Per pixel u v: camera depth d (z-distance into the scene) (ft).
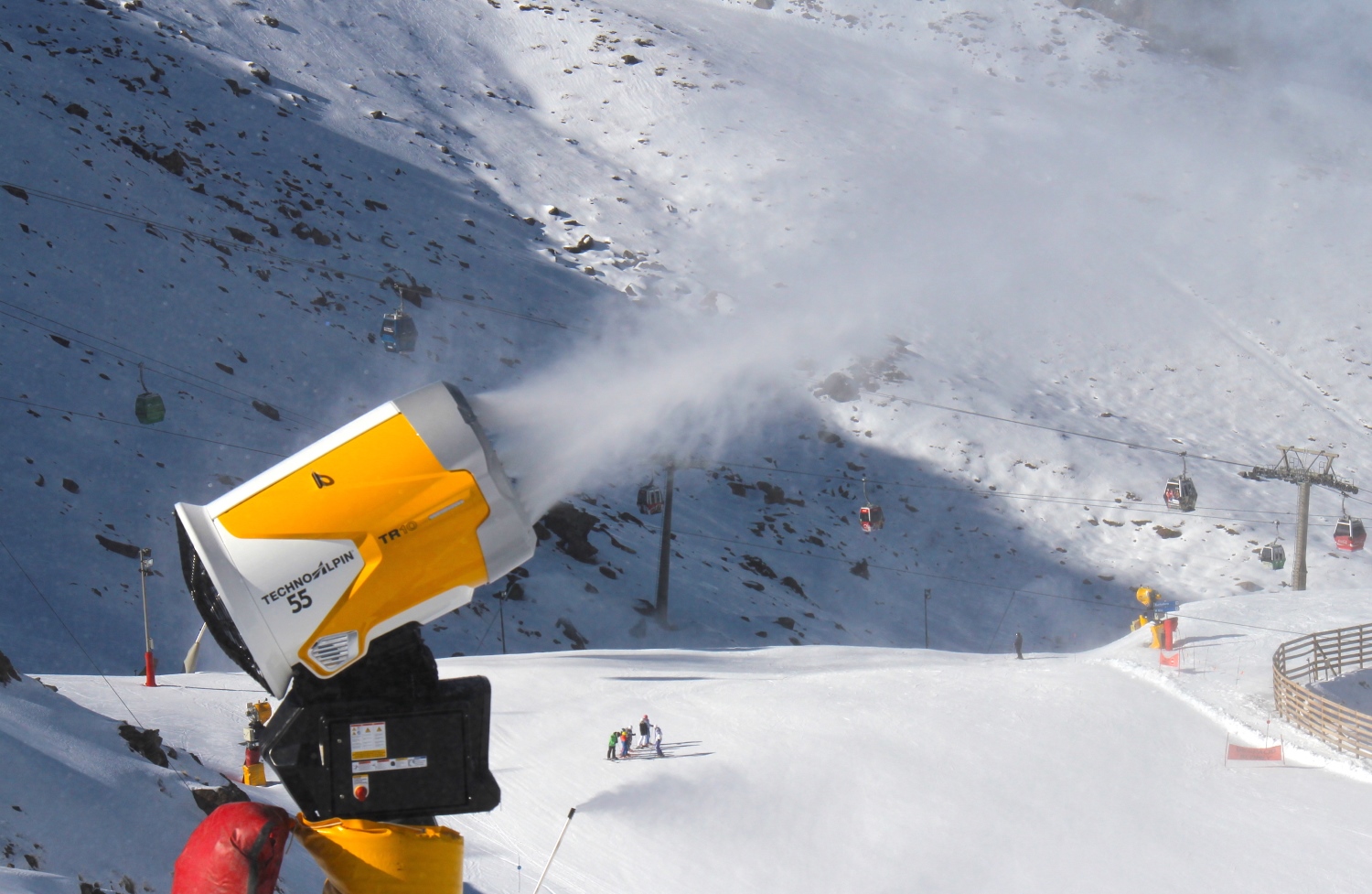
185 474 193.36
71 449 184.55
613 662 135.03
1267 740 104.88
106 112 319.06
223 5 466.29
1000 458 311.88
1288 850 81.25
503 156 452.76
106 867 34.12
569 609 199.31
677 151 483.51
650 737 98.12
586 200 430.61
